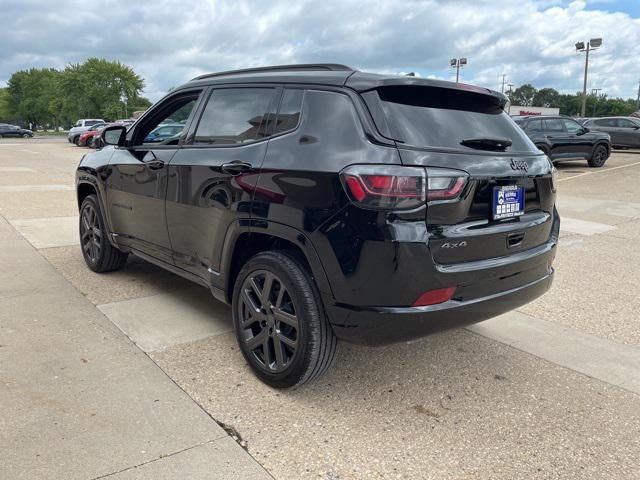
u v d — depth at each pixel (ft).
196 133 12.28
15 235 22.25
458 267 8.87
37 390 9.87
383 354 11.98
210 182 11.12
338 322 9.02
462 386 10.61
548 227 11.03
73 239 21.77
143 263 18.49
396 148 8.54
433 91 9.79
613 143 75.61
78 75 231.09
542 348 12.46
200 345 12.02
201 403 9.66
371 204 8.35
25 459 7.94
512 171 9.75
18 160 69.10
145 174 13.51
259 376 10.47
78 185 17.40
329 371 11.09
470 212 9.07
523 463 8.27
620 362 11.78
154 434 8.66
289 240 9.42
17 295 14.92
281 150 9.83
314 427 9.06
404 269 8.34
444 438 8.86
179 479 7.64
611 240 24.13
